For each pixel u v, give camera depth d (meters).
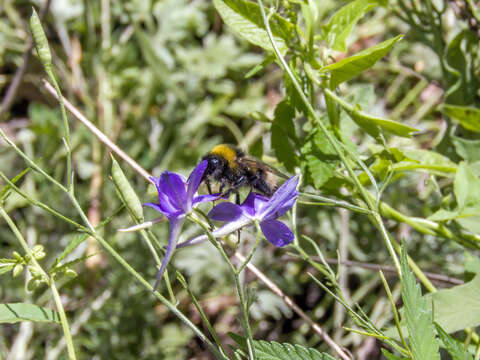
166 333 0.34
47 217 0.36
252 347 0.18
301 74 0.24
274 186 0.24
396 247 0.24
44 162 0.38
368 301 0.34
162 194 0.17
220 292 0.35
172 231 0.17
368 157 0.24
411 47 0.39
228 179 0.24
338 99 0.22
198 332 0.19
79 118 0.24
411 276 0.17
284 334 0.35
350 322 0.32
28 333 0.31
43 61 0.18
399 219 0.24
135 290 0.33
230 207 0.18
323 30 0.22
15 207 0.38
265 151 0.38
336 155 0.23
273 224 0.18
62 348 0.31
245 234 0.35
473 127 0.25
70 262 0.19
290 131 0.23
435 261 0.32
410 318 0.17
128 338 0.33
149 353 0.33
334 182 0.23
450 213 0.22
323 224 0.34
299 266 0.35
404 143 0.23
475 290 0.20
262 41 0.22
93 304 0.32
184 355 0.34
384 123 0.21
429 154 0.23
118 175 0.17
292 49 0.22
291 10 0.22
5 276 0.33
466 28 0.27
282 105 0.23
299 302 0.36
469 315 0.20
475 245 0.24
